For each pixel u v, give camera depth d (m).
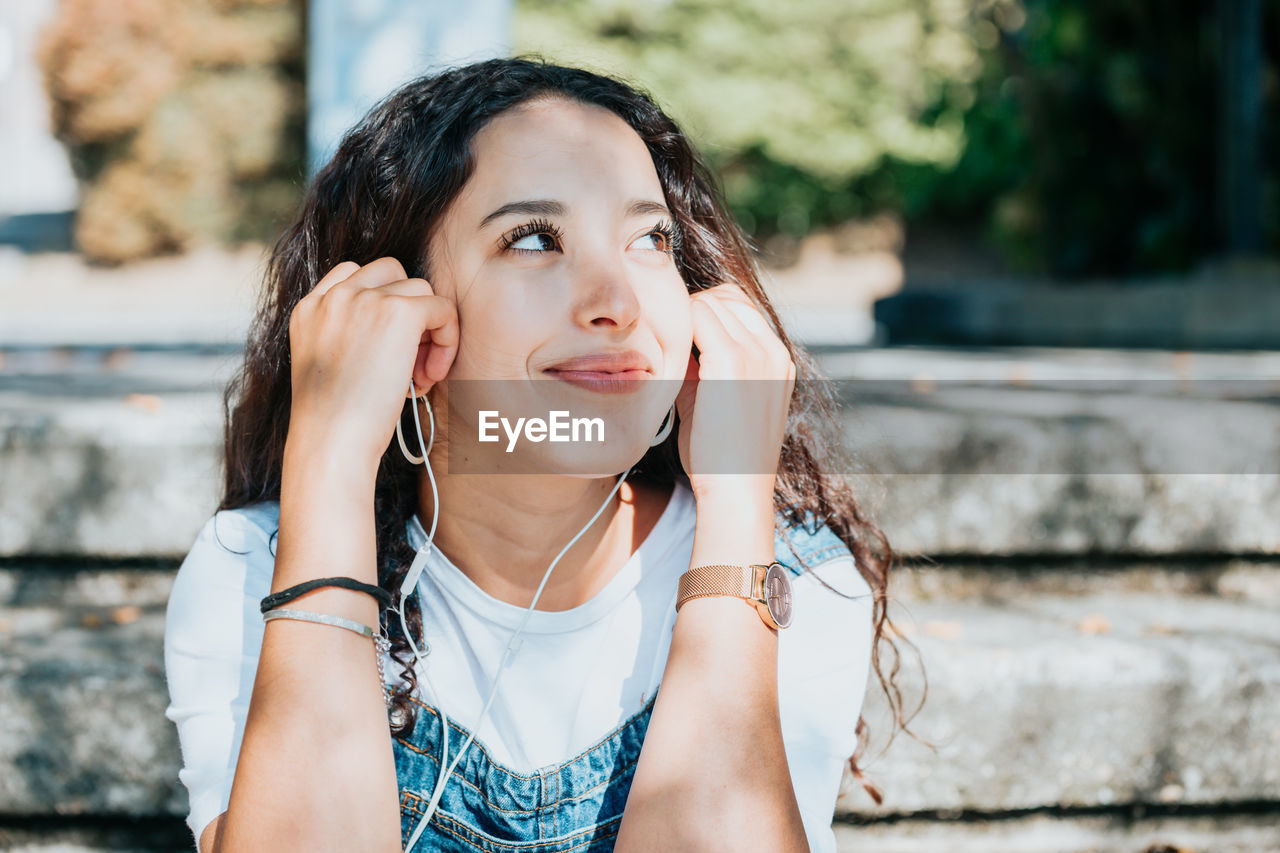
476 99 1.12
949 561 2.11
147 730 1.65
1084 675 1.68
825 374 1.44
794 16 12.31
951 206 13.17
